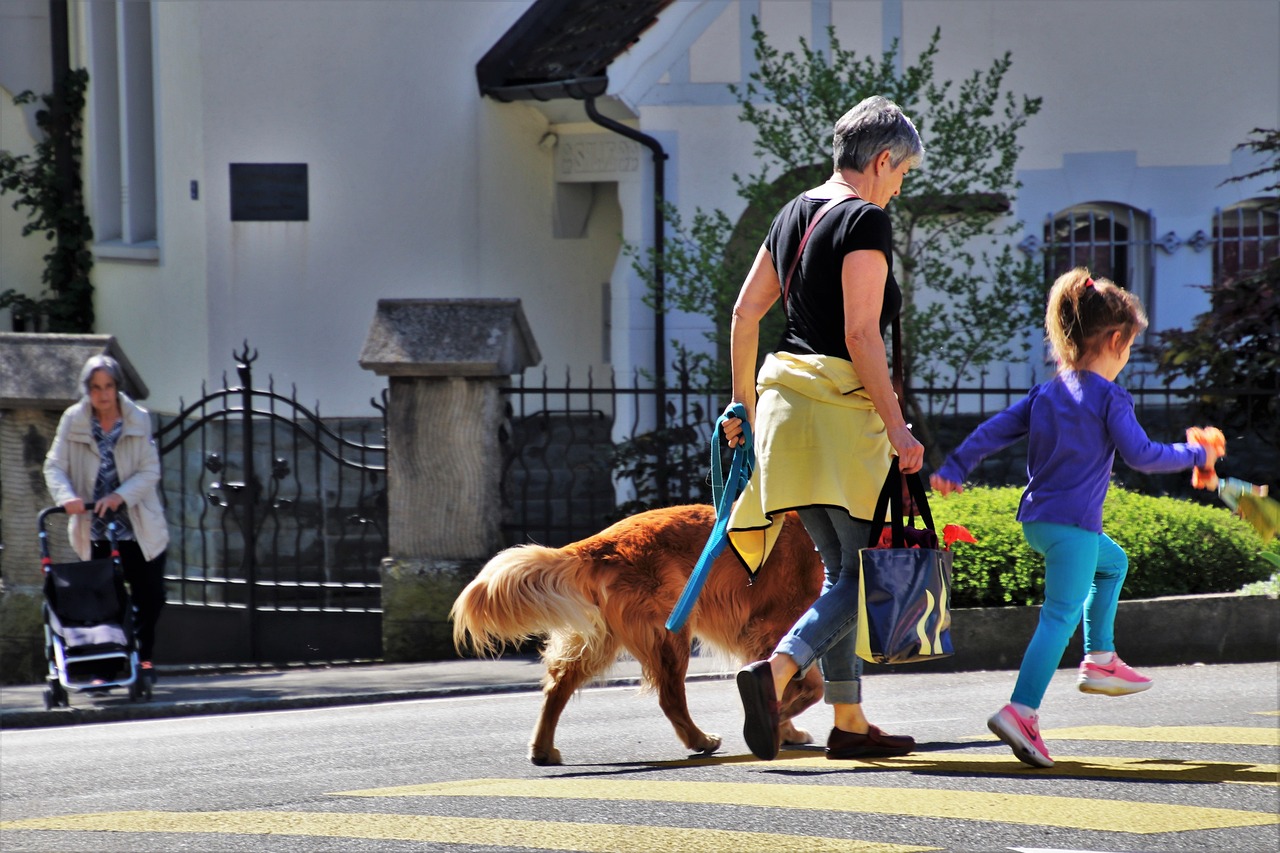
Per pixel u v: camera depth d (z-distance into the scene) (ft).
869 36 63.36
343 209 65.41
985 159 56.13
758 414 22.24
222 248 64.13
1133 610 36.47
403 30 65.92
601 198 70.49
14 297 76.95
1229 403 50.16
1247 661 36.76
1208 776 22.11
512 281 68.80
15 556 47.19
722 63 62.34
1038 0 65.41
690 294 53.98
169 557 61.41
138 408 40.63
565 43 65.87
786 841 18.74
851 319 21.15
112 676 38.29
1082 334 22.82
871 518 21.59
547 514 47.09
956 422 60.23
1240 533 39.93
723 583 25.86
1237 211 68.33
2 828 22.31
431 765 26.58
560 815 20.81
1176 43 66.69
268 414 47.73
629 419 62.69
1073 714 28.71
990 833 18.86
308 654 48.19
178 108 65.26
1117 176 66.95
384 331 45.91
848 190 22.27
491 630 25.52
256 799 23.61
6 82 76.43
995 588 38.09
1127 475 53.06
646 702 33.91
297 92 64.44
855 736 24.73
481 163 67.77
